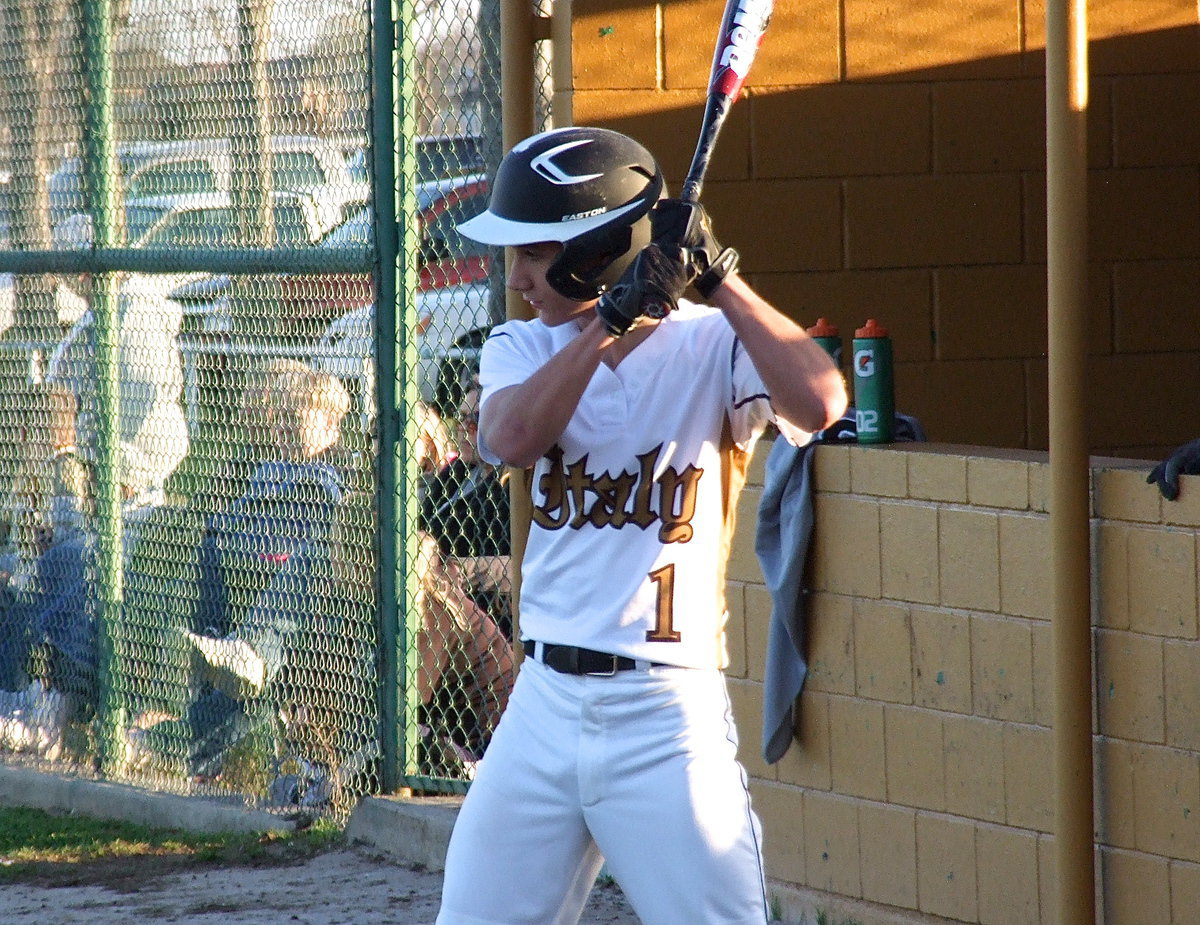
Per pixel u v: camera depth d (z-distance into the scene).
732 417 11.73
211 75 23.00
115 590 24.89
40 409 25.81
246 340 23.11
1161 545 14.83
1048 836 15.77
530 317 18.80
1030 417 22.42
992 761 16.23
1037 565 15.72
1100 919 15.58
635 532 11.51
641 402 11.58
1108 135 22.58
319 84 21.88
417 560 21.95
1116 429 22.86
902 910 17.22
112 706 24.97
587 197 11.32
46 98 25.02
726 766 11.48
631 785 11.41
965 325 22.08
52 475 25.70
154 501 24.41
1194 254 22.98
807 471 17.69
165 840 22.95
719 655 11.74
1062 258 14.80
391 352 21.66
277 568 23.03
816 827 18.02
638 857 11.45
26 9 25.22
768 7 12.09
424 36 21.84
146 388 24.27
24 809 25.11
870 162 21.50
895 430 17.86
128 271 24.20
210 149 23.14
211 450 23.64
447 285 22.67
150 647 24.50
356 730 22.45
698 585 11.59
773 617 17.97
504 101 19.20
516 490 19.09
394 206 21.48
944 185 21.84
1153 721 15.00
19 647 26.42
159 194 23.83
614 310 10.85
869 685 17.36
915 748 16.95
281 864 21.56
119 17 23.97
